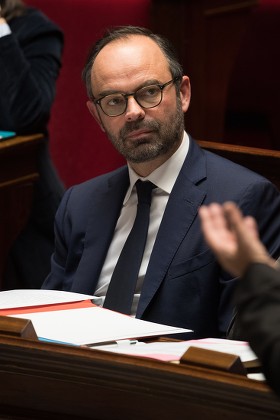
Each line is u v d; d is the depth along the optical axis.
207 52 11.24
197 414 3.65
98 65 5.87
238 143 11.03
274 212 5.88
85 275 6.09
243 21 10.90
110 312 5.14
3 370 3.90
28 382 3.88
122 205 6.17
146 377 3.69
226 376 3.62
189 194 5.86
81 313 5.10
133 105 5.74
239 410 3.59
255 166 6.93
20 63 9.12
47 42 9.51
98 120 6.20
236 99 10.95
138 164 5.91
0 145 8.80
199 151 6.05
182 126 5.97
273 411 3.54
